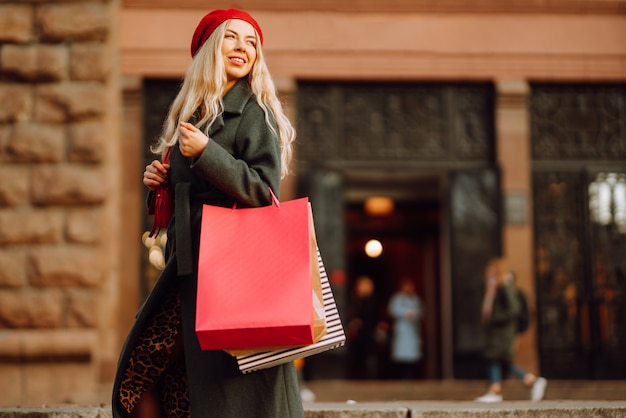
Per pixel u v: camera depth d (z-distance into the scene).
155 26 13.46
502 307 11.37
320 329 3.12
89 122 11.05
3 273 10.79
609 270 14.02
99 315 10.89
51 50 11.10
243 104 3.36
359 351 16.91
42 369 10.69
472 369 13.72
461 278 13.77
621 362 13.90
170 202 3.52
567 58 13.89
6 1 11.14
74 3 11.16
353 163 13.91
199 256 3.15
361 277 20.75
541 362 13.88
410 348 16.42
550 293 13.99
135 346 3.40
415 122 14.02
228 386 3.21
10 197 10.89
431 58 13.79
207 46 3.46
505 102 13.82
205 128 3.36
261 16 13.63
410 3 13.76
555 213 14.05
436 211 19.08
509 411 4.77
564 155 14.10
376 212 18.77
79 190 10.93
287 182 13.68
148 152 13.54
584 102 14.17
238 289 3.10
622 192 14.09
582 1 13.88
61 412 4.62
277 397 3.25
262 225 3.20
